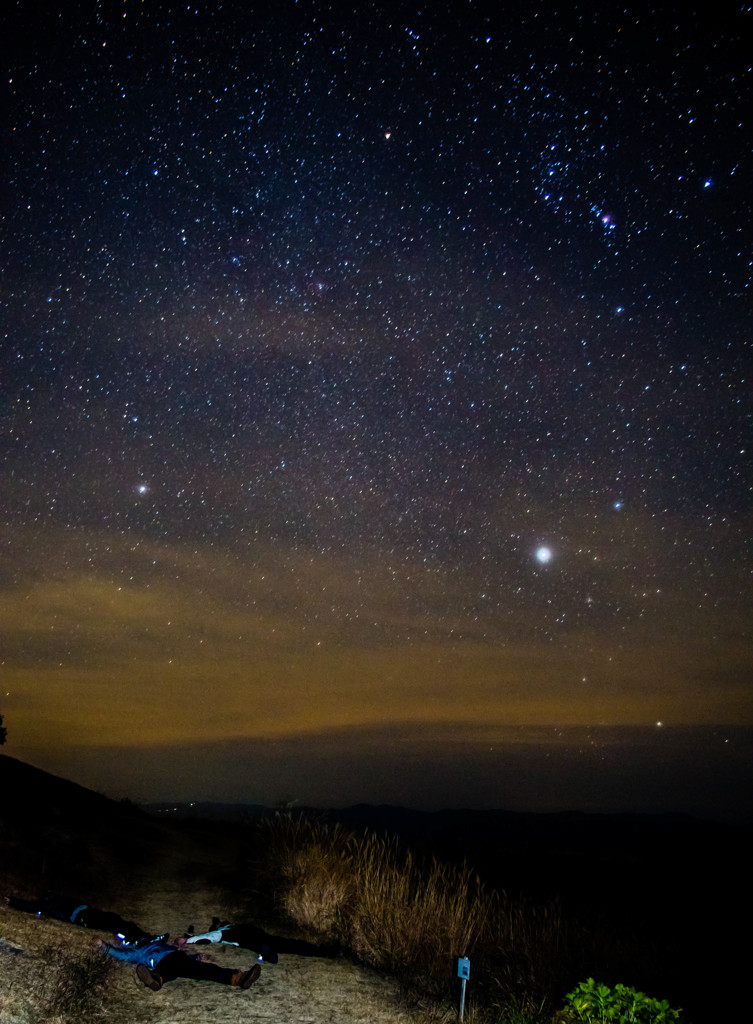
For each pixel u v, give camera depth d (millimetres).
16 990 6051
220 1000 7082
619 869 17812
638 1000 5656
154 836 17484
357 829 14516
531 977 8359
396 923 9312
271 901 11656
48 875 11148
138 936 8438
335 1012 7094
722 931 11102
